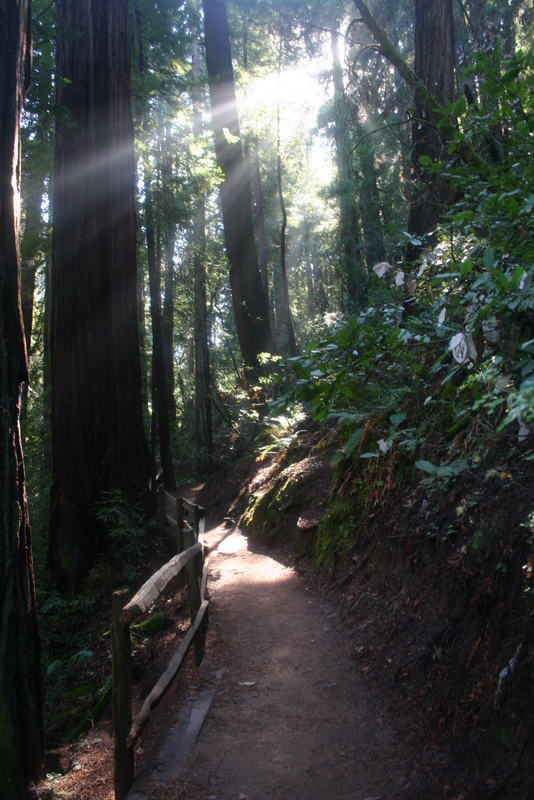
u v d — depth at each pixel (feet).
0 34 13.43
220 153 53.47
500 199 10.75
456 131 14.17
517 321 9.47
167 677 12.60
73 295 30.78
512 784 8.91
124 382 31.78
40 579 28.84
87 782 13.42
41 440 43.78
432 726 11.26
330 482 26.35
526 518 10.98
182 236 51.98
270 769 11.45
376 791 10.43
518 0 31.76
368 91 35.68
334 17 50.55
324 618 17.90
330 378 11.98
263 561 25.38
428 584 14.23
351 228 53.06
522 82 12.94
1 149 13.43
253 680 14.93
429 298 12.96
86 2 31.78
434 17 25.00
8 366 13.47
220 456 66.08
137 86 44.06
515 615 10.52
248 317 52.24
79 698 20.22
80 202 31.07
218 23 53.93
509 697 9.70
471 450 13.93
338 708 13.19
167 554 30.32
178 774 11.49
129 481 31.32
